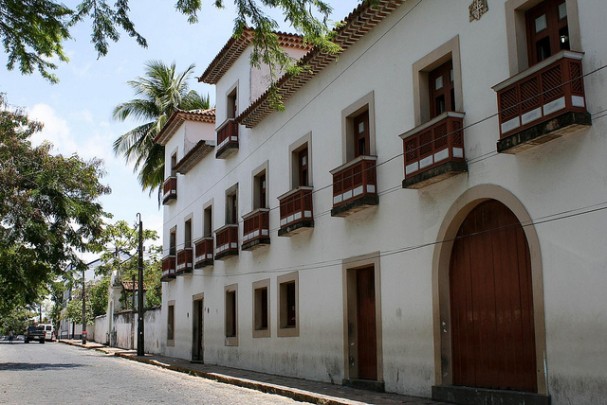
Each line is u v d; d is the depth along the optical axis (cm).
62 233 2241
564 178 836
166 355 2734
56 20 942
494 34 973
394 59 1220
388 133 1224
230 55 2041
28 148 2202
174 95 3484
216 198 2192
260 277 1780
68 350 3875
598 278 780
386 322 1198
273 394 1270
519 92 869
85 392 1309
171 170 2798
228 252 1952
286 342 1597
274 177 1723
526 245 939
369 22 1268
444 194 1066
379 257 1234
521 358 930
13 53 998
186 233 2556
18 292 2362
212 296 2178
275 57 960
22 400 1160
